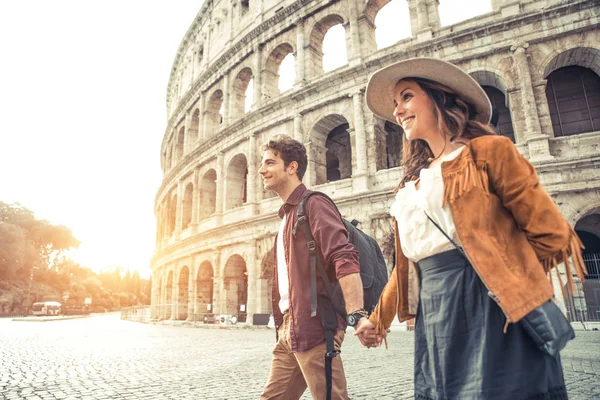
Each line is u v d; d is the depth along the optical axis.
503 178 1.84
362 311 2.74
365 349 14.59
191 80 47.41
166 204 49.06
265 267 29.61
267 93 33.66
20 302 91.00
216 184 36.16
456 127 2.32
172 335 24.02
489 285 1.74
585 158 18.84
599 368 8.77
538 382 1.64
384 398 6.96
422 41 24.16
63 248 119.69
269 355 13.66
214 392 7.92
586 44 20.73
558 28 21.19
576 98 22.75
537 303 1.65
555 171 19.44
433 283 2.06
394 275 2.62
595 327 17.12
